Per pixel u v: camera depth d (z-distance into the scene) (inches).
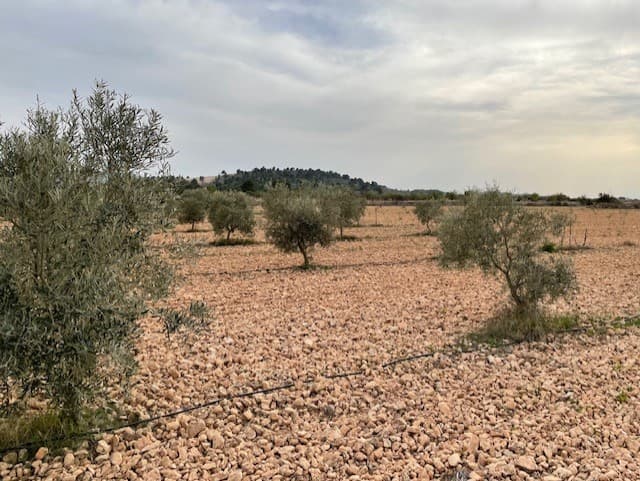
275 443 243.3
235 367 339.9
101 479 206.2
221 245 1132.5
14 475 205.5
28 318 197.8
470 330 430.6
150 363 330.3
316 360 355.3
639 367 339.9
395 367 342.6
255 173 4699.8
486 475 213.0
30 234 207.9
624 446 237.3
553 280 424.2
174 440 240.1
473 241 440.5
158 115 252.5
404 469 215.0
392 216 2091.5
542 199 3078.2
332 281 679.1
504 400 287.7
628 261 854.5
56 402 228.1
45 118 227.3
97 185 233.0
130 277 242.8
